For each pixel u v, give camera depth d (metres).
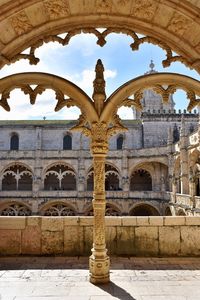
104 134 6.49
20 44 6.18
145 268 7.61
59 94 6.41
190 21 5.59
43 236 8.99
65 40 6.25
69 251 8.94
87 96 6.39
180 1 5.28
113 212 45.59
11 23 5.61
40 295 5.79
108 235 9.07
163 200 42.66
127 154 46.41
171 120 54.28
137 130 54.59
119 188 46.56
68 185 51.34
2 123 55.22
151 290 6.03
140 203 43.56
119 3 5.64
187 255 8.91
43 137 53.66
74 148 53.25
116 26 6.29
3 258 8.58
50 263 8.04
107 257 6.59
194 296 5.73
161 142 53.44
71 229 9.03
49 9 5.62
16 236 8.98
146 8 5.70
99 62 6.63
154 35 6.30
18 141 53.88
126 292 5.92
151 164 48.59
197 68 6.36
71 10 5.79
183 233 9.03
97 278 6.41
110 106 6.41
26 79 6.35
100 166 6.55
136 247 9.00
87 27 6.28
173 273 7.19
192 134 36.47
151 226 9.08
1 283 6.44
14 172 47.16
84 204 44.78
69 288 6.13
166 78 6.43
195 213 31.50
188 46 6.18
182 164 38.16
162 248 8.98
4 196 45.41
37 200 45.00
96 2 5.60
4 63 6.22
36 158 46.62
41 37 6.23
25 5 5.31
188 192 37.62
